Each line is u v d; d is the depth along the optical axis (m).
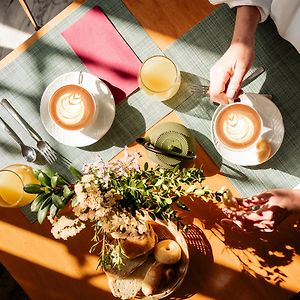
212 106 1.16
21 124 1.18
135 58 1.17
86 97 1.12
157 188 0.91
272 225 1.11
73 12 1.18
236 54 1.06
